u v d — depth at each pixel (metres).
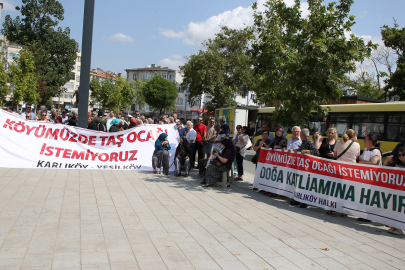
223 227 5.71
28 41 52.88
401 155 6.28
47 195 7.03
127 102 63.47
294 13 9.30
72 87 98.12
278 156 8.49
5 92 32.44
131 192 7.89
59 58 56.34
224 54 41.94
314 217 6.84
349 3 8.73
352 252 4.89
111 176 9.83
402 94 31.47
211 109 42.25
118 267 3.91
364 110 13.22
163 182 9.46
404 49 33.28
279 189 8.29
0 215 5.53
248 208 7.18
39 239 4.61
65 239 4.68
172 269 3.95
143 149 11.49
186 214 6.36
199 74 38.94
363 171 6.55
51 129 10.70
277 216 6.69
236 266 4.15
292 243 5.12
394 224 5.95
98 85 78.75
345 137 7.23
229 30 41.16
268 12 9.69
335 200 6.94
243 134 10.85
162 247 4.63
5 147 10.14
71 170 10.41
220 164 9.20
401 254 4.91
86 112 11.38
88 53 11.21
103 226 5.34
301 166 7.75
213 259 4.32
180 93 88.19
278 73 9.60
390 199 6.08
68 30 56.75
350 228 6.18
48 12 54.19
